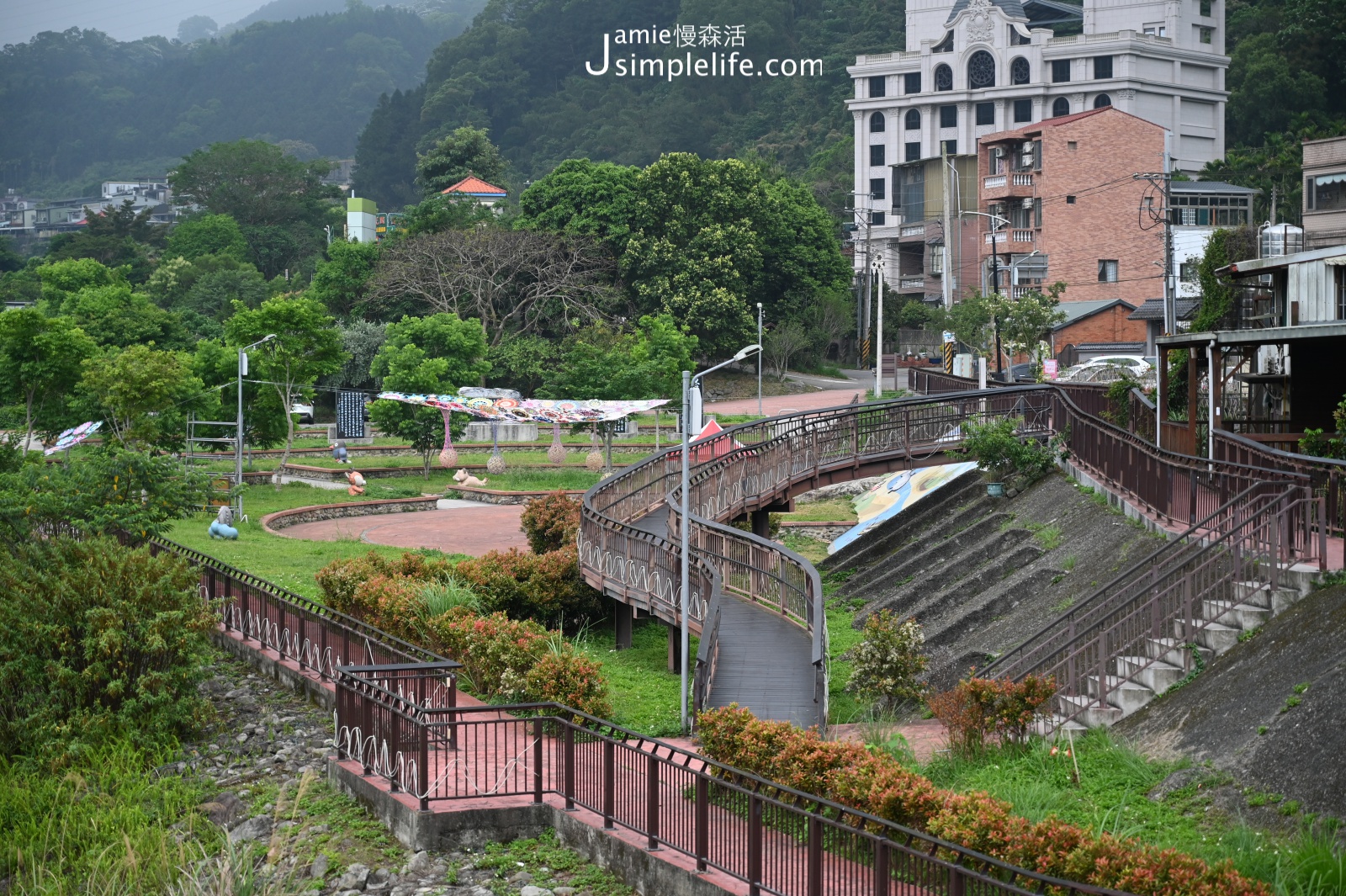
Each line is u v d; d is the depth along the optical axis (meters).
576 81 189.00
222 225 125.75
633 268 85.38
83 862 16.64
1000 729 17.59
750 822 12.86
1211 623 18.61
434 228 93.81
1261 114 110.12
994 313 61.53
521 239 84.31
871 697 21.84
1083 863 11.52
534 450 64.12
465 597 25.14
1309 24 108.50
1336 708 14.83
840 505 49.62
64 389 54.59
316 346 57.28
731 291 84.81
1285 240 39.06
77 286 98.00
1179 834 14.38
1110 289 81.94
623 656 26.52
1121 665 19.00
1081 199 82.62
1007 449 32.50
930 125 119.38
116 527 30.64
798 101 163.12
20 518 29.33
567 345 77.69
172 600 21.91
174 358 50.88
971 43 117.56
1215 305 39.38
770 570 25.66
